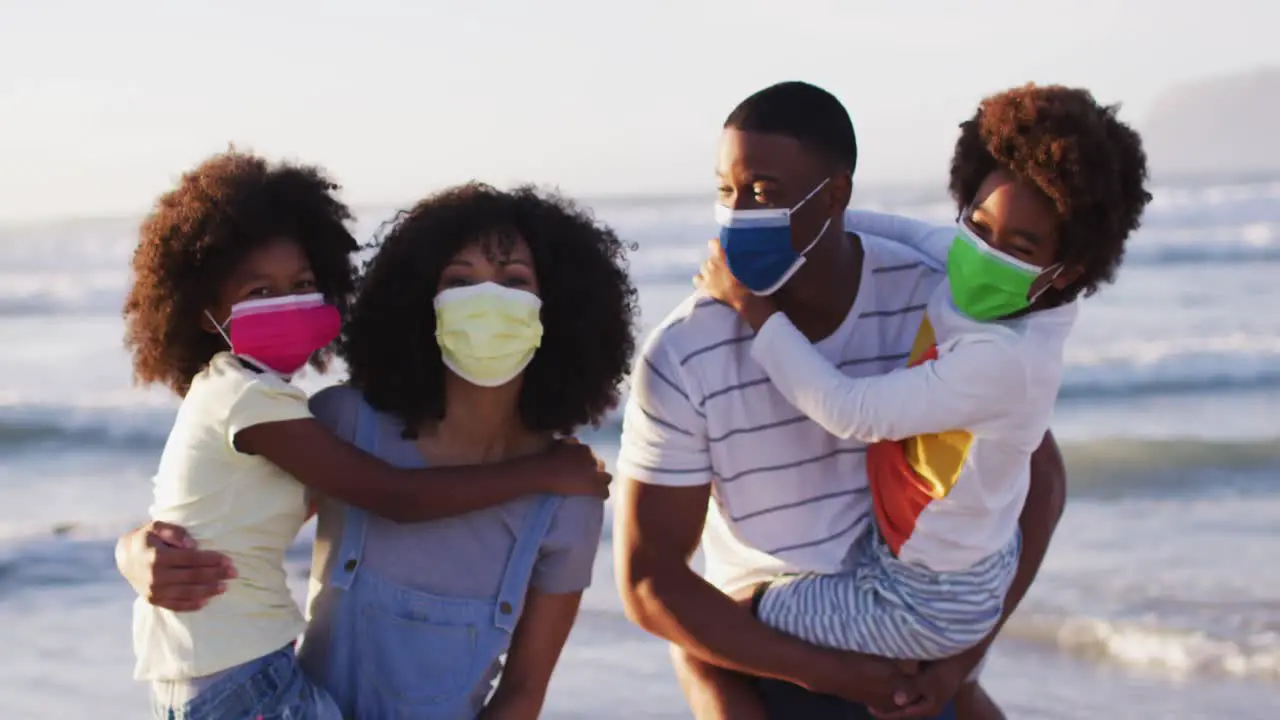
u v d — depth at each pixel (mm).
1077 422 12766
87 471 11773
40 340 19875
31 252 35094
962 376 3096
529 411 3258
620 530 3436
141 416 13672
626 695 6336
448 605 3096
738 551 3490
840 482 3396
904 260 3420
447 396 3170
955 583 3254
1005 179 3053
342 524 3125
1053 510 3646
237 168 3172
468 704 3107
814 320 3367
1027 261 3062
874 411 3115
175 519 3023
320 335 3123
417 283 3094
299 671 3051
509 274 3111
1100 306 20016
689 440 3332
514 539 3154
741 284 3270
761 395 3332
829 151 3182
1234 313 18891
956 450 3164
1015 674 6688
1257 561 8297
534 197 3277
